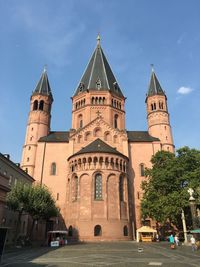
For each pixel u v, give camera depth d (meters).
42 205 45.94
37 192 47.72
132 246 40.00
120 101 83.06
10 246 40.59
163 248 36.38
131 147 73.69
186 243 43.06
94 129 73.00
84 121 77.31
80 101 81.12
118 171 58.12
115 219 53.72
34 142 73.06
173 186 51.44
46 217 50.31
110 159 57.91
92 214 53.09
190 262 21.38
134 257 25.19
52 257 25.39
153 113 78.62
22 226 57.84
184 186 51.12
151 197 53.56
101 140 66.81
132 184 69.06
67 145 73.12
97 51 91.06
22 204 45.03
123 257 25.16
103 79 82.88
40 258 24.59
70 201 57.69
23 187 47.22
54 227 63.22
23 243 44.44
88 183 55.81
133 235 60.16
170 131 77.06
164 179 51.91
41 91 79.62
